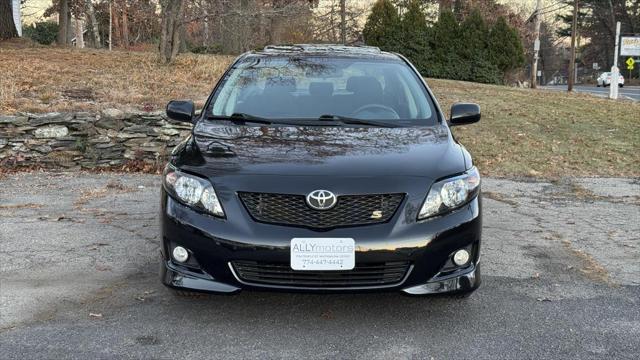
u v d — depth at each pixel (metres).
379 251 3.52
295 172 3.66
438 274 3.69
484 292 4.44
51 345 3.46
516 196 8.05
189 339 3.58
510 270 4.97
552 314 4.06
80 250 5.21
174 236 3.74
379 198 3.61
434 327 3.81
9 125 8.69
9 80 11.56
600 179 9.22
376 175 3.67
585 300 4.33
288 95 4.92
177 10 16.00
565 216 6.96
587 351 3.52
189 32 33.31
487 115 14.26
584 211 7.24
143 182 8.21
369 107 4.81
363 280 3.60
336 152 3.92
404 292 3.63
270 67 5.29
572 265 5.14
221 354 3.40
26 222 6.09
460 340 3.64
